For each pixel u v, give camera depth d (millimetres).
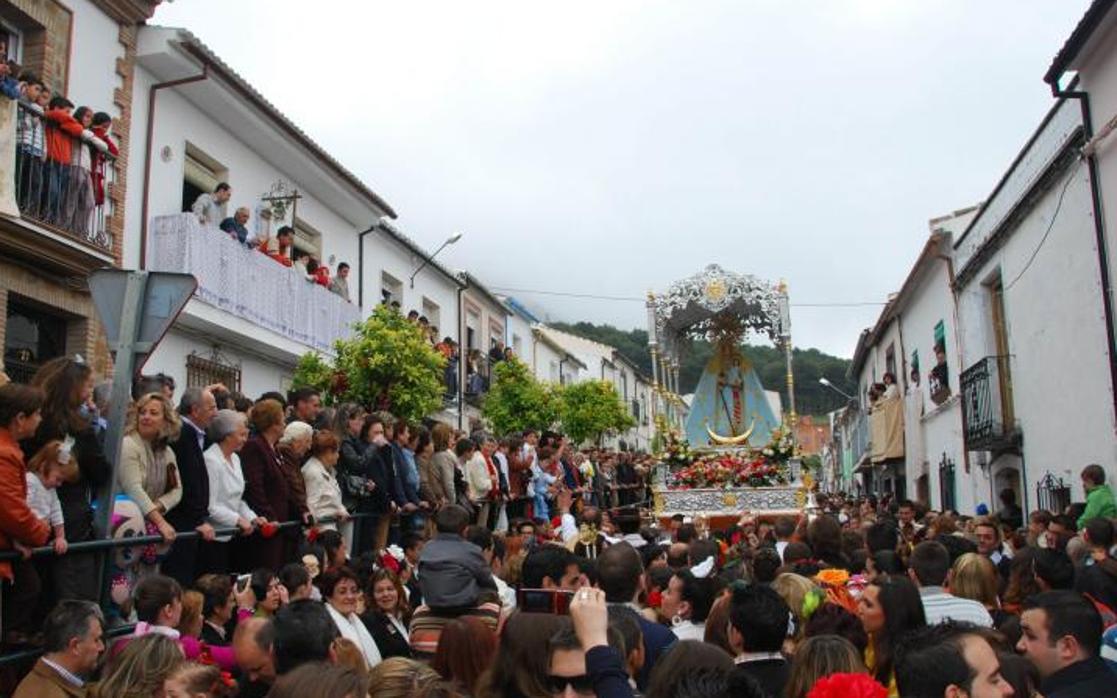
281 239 15438
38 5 10859
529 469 13039
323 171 16641
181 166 13453
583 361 43188
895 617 4258
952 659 3207
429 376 12305
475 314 27062
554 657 3166
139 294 5355
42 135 10266
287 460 7176
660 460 16656
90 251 10914
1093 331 11898
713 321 18312
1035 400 14367
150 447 5871
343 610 5625
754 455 16578
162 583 4926
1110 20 10641
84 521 5141
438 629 5477
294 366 16094
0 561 4422
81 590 4949
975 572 5699
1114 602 5781
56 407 5062
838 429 50750
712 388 18156
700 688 3010
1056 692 3910
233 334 13820
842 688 2662
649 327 17547
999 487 16391
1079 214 12172
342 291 17516
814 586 5246
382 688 3527
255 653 4332
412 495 9227
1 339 9992
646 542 10844
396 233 20391
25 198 9977
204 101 13805
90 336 11289
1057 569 5910
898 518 14273
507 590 6938
